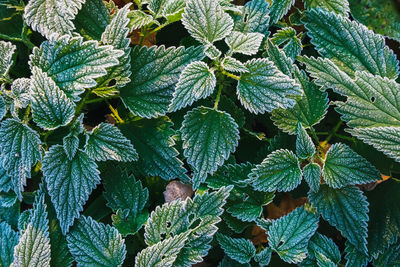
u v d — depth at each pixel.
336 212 0.71
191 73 0.69
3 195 0.71
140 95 0.70
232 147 0.70
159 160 0.71
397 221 0.72
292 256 0.70
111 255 0.69
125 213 0.71
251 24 0.73
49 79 0.68
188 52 0.70
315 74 0.71
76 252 0.69
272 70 0.70
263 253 0.70
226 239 0.71
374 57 0.72
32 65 0.68
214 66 0.71
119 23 0.69
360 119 0.71
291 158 0.71
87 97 0.71
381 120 0.71
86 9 0.71
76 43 0.68
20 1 0.72
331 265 0.70
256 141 0.74
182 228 0.69
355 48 0.72
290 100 0.69
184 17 0.70
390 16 0.74
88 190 0.69
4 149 0.69
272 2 0.74
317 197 0.71
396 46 0.75
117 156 0.69
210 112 0.70
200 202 0.70
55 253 0.69
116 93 0.71
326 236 0.73
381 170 0.72
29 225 0.68
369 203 0.72
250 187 0.71
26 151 0.69
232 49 0.71
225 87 0.74
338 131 0.76
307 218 0.71
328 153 0.71
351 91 0.71
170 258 0.68
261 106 0.70
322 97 0.72
